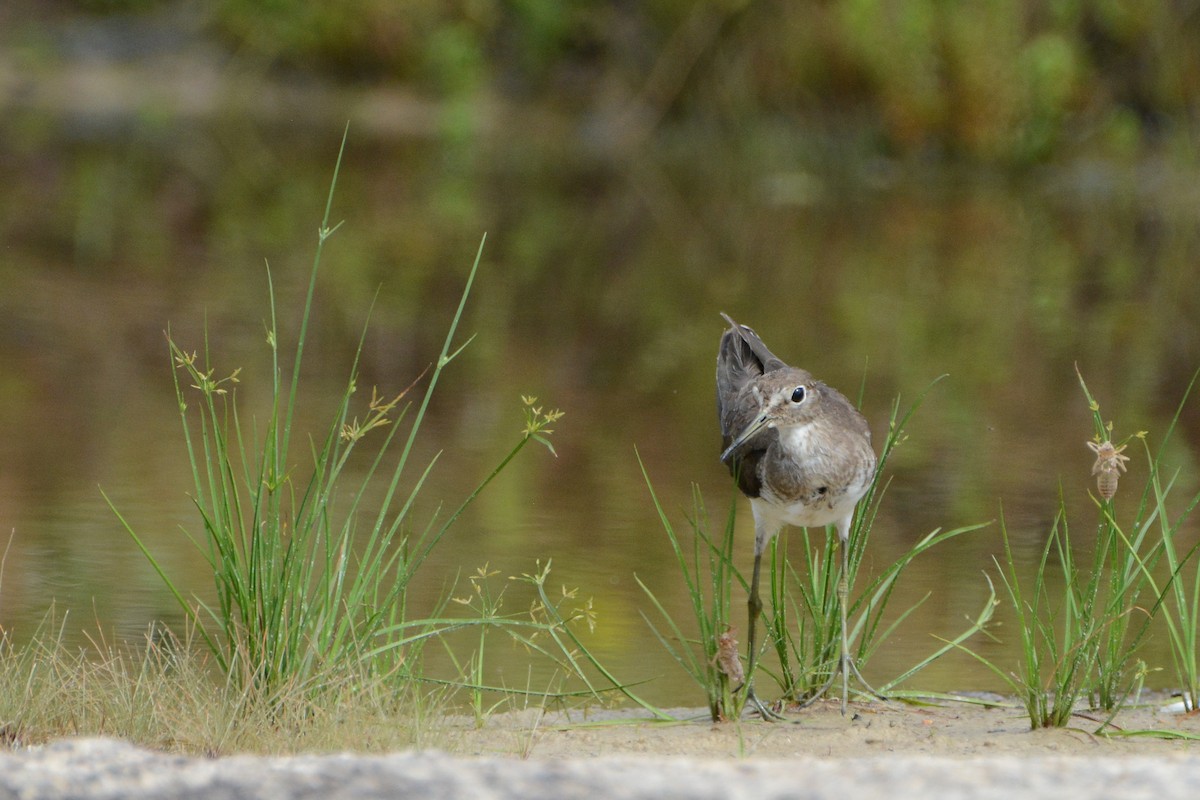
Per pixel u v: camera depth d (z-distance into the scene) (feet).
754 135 109.91
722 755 24.72
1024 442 45.80
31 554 35.40
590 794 16.39
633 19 118.73
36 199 87.15
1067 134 104.83
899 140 104.99
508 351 56.95
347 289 66.69
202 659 29.27
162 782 17.13
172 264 70.69
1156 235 85.76
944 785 16.83
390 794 16.53
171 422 46.39
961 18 103.76
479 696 28.07
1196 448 45.14
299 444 44.42
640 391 51.75
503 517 38.88
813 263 76.28
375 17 125.59
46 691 24.45
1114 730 26.11
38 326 57.82
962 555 36.65
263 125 119.55
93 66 128.88
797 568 35.96
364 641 26.27
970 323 62.54
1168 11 103.14
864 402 49.90
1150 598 34.01
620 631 32.40
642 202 94.02
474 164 107.14
